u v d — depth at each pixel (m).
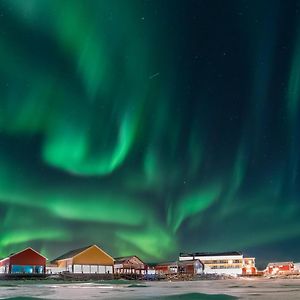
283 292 41.88
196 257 121.50
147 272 102.44
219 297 35.19
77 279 83.75
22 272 82.94
